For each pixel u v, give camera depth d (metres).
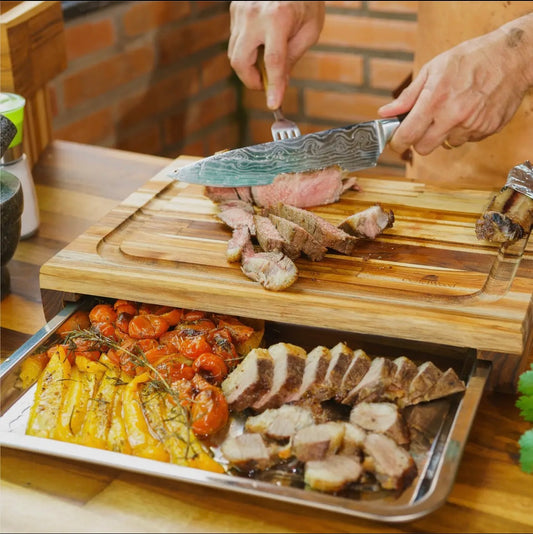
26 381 1.33
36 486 1.15
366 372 1.25
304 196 1.71
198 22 3.15
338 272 1.46
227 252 1.49
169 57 3.06
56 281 1.48
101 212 1.93
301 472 1.14
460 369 1.33
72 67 2.64
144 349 1.38
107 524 1.09
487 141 2.04
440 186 1.80
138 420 1.21
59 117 2.64
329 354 1.28
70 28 2.58
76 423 1.24
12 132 1.47
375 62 3.17
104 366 1.34
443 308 1.33
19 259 1.74
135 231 1.63
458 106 1.66
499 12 1.93
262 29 1.98
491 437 1.23
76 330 1.43
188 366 1.32
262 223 1.54
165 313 1.46
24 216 1.79
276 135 1.82
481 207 1.69
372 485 1.11
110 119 2.87
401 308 1.33
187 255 1.52
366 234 1.55
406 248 1.54
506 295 1.36
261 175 1.69
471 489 1.13
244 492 1.05
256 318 1.41
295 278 1.37
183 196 1.78
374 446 1.12
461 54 1.66
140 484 1.15
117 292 1.46
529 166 1.61
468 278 1.42
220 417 1.21
